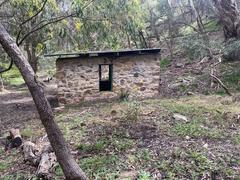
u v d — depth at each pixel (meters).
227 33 14.11
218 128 7.21
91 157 5.89
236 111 8.40
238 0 17.50
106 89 12.85
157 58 11.95
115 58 11.70
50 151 6.15
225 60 13.39
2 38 4.29
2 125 10.07
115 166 5.46
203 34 15.02
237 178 4.96
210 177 5.01
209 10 21.45
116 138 6.77
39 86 4.38
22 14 9.52
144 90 11.95
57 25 10.96
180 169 5.22
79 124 8.15
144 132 7.05
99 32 11.66
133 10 12.21
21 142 7.30
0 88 19.78
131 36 15.32
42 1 9.11
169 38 19.95
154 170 5.25
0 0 9.54
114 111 9.10
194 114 8.36
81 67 11.61
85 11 10.53
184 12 21.97
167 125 7.50
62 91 11.60
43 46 14.34
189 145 6.18
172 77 13.75
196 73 13.35
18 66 4.34
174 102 10.01
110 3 11.20
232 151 5.86
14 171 5.88
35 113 11.97
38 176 5.35
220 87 11.25
